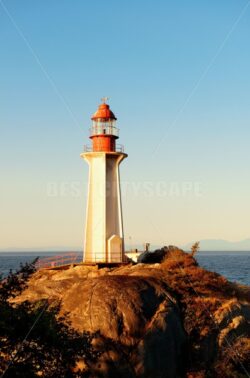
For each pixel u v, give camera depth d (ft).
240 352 115.44
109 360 99.60
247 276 400.47
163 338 106.63
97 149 167.53
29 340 75.05
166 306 113.29
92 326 105.29
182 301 119.34
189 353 111.86
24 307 79.71
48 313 81.41
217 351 114.01
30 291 121.90
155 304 113.19
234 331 117.91
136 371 100.89
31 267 79.92
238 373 111.24
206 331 114.73
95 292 112.16
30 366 74.02
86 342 81.76
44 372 77.77
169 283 123.54
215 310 119.85
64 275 146.51
